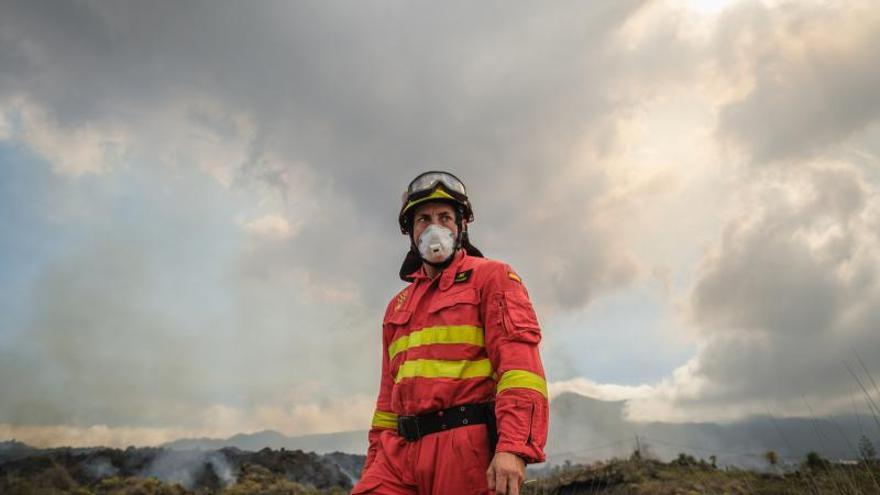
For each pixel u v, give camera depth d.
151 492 11.29
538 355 2.14
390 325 2.71
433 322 2.33
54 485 10.12
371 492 2.28
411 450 2.22
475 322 2.27
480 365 2.21
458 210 2.63
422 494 2.17
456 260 2.47
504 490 1.83
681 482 10.94
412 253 2.76
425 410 2.17
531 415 1.96
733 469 9.08
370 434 2.62
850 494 3.91
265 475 14.44
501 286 2.26
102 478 11.40
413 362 2.28
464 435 2.10
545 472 12.53
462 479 2.05
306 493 13.84
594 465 13.41
